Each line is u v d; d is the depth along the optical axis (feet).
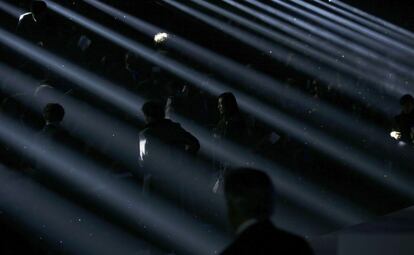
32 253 28.53
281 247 11.87
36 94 34.86
